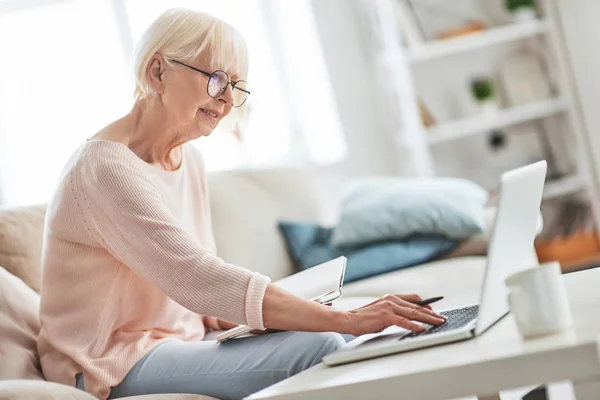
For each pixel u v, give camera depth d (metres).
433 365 1.08
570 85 4.34
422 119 4.28
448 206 3.14
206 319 2.09
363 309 1.46
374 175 4.48
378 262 3.08
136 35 4.16
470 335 1.22
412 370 1.09
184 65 1.78
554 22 4.34
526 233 1.39
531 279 1.12
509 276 1.14
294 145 4.37
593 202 4.30
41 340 1.81
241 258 2.99
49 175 4.07
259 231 3.08
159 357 1.69
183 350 1.68
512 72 4.50
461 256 3.15
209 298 1.54
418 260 3.08
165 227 1.61
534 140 4.56
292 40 4.41
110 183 1.65
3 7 4.02
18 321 1.88
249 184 3.20
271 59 4.36
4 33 4.05
